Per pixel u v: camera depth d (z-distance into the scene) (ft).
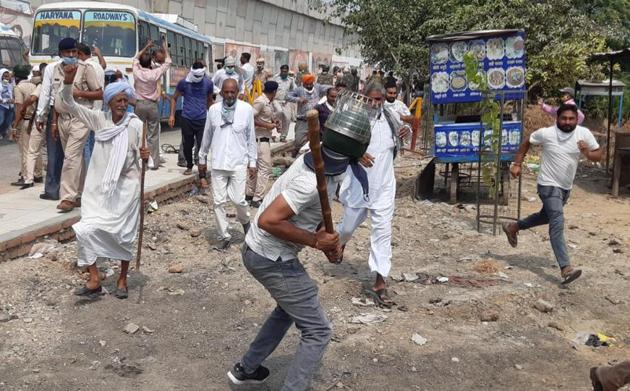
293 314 12.41
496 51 32.91
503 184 34.14
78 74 24.98
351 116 11.48
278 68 133.90
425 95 61.87
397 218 30.66
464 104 35.91
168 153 44.78
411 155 52.75
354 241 25.84
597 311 19.86
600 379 12.84
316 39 160.35
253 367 13.89
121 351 15.92
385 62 66.49
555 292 20.88
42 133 30.96
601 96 68.28
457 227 29.43
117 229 18.28
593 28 58.49
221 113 23.39
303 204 11.48
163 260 22.74
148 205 28.68
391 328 17.48
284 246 12.13
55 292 19.19
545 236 27.96
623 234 29.43
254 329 17.40
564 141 21.35
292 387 12.28
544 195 21.74
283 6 136.46
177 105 65.21
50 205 26.37
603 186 41.45
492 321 18.43
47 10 54.19
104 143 18.15
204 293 19.76
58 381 14.35
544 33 55.31
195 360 15.64
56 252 21.90
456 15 56.54
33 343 16.12
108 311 18.07
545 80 55.88
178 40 66.90
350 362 15.64
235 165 23.45
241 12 120.78
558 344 17.31
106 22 53.83
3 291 18.72
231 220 28.27
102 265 21.61
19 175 33.40
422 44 61.82
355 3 63.16
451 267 23.21
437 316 18.56
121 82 18.30
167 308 18.53
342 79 29.78
